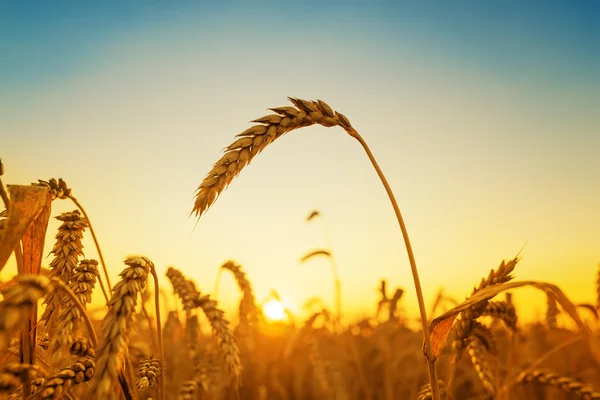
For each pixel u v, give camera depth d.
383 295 8.36
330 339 8.73
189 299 3.25
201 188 2.36
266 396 7.18
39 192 2.21
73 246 2.66
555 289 2.35
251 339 6.93
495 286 2.53
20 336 2.22
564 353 5.99
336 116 2.85
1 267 2.05
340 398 6.60
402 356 7.04
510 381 4.02
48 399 1.98
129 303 1.93
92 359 2.32
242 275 6.33
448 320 2.75
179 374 5.05
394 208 2.85
